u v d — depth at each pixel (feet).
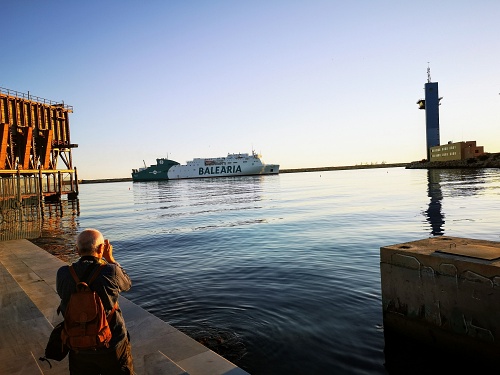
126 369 8.91
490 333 14.62
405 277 17.85
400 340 18.44
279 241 53.52
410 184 200.13
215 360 13.34
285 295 27.99
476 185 155.94
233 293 29.19
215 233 65.46
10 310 18.75
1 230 45.96
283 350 18.95
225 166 618.03
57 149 160.66
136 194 272.72
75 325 8.09
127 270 39.91
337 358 17.90
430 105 502.38
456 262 15.65
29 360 13.50
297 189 221.25
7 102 121.19
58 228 84.23
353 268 35.24
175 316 24.61
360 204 107.86
